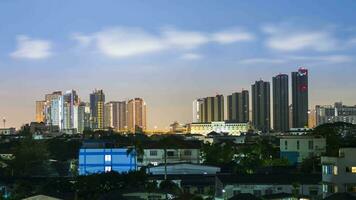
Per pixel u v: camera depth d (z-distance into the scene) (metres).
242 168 128.62
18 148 150.25
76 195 84.44
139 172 102.56
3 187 100.88
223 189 91.50
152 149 151.38
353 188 82.88
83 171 139.75
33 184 101.12
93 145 147.00
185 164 127.12
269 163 136.00
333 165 84.62
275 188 92.06
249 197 74.69
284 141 149.50
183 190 96.94
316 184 92.25
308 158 130.12
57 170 147.88
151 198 86.94
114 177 96.88
